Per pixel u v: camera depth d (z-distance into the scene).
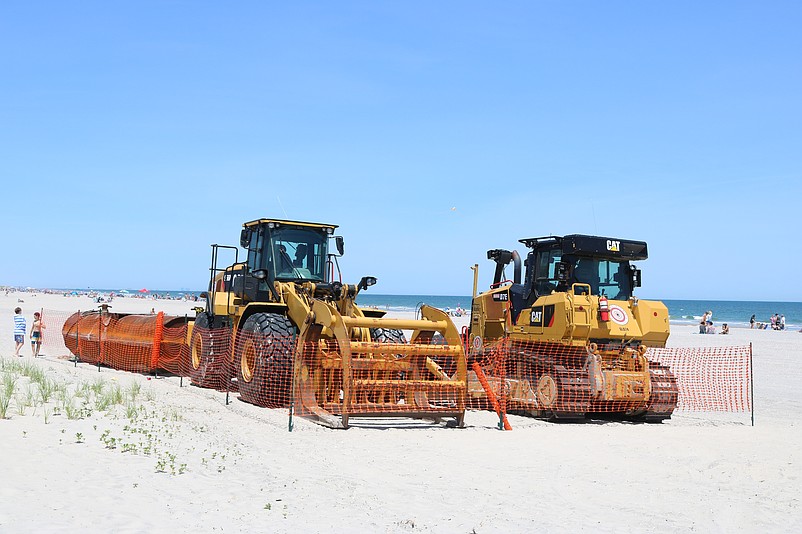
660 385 12.94
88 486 6.72
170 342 16.80
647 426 12.31
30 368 14.89
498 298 14.83
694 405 15.39
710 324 47.00
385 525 6.10
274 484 7.22
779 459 9.25
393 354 11.48
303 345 11.70
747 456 9.43
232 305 14.82
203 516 6.07
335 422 10.77
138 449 8.32
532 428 11.59
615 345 13.02
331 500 6.76
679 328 56.44
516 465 8.62
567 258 13.41
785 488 7.74
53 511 5.93
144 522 5.80
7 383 11.98
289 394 12.40
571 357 12.95
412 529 6.04
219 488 6.96
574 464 8.76
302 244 14.18
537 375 13.29
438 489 7.36
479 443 9.97
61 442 8.39
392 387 11.09
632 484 7.82
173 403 12.45
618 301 13.06
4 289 133.00
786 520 6.59
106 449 8.22
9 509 5.90
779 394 17.06
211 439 9.30
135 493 6.60
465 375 11.55
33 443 8.24
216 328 15.23
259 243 14.09
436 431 10.85
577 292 13.30
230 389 14.55
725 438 10.88
